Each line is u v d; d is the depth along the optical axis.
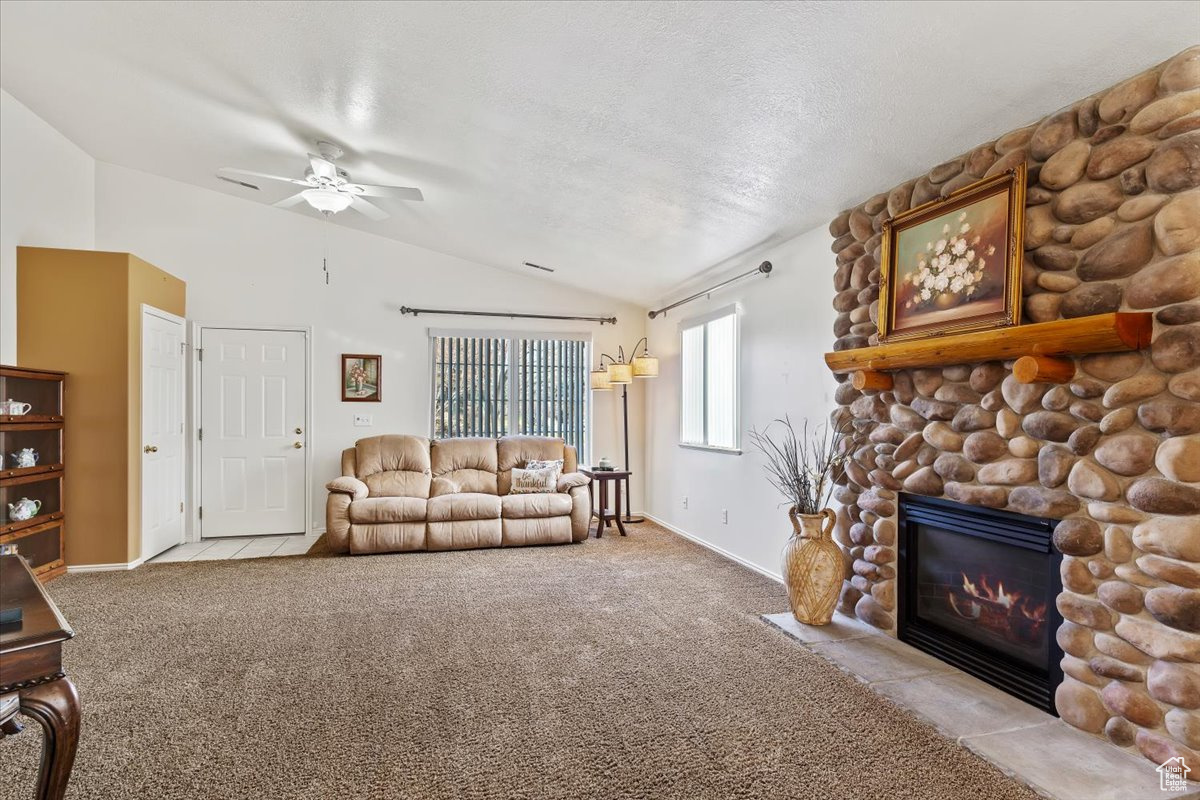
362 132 3.47
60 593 3.61
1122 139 1.92
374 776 1.78
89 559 4.14
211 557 4.56
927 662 2.61
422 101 2.98
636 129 2.84
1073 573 2.06
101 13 2.82
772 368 4.02
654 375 5.67
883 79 2.15
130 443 4.25
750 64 2.21
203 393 5.24
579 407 6.27
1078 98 2.09
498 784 1.74
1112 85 1.99
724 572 4.11
